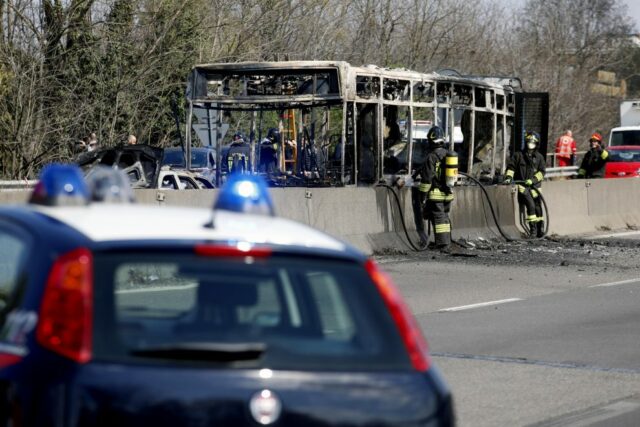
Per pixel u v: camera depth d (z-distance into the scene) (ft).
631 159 308.81
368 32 376.48
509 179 183.62
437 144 158.30
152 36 247.29
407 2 405.59
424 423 31.71
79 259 30.30
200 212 35.47
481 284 124.88
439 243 156.97
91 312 29.86
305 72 177.17
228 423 29.55
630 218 217.36
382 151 184.03
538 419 61.67
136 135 252.83
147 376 29.40
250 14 284.82
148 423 29.12
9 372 30.53
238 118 224.12
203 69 181.37
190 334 31.24
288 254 32.45
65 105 231.50
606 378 73.36
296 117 182.91
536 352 82.23
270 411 29.89
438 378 33.06
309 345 31.76
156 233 31.78
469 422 60.64
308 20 319.06
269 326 32.91
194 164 235.81
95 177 37.83
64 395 29.12
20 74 224.12
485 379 72.43
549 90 501.56
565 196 199.52
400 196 158.92
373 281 33.55
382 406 31.24
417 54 404.57
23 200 120.98
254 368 30.42
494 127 219.82
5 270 37.24
